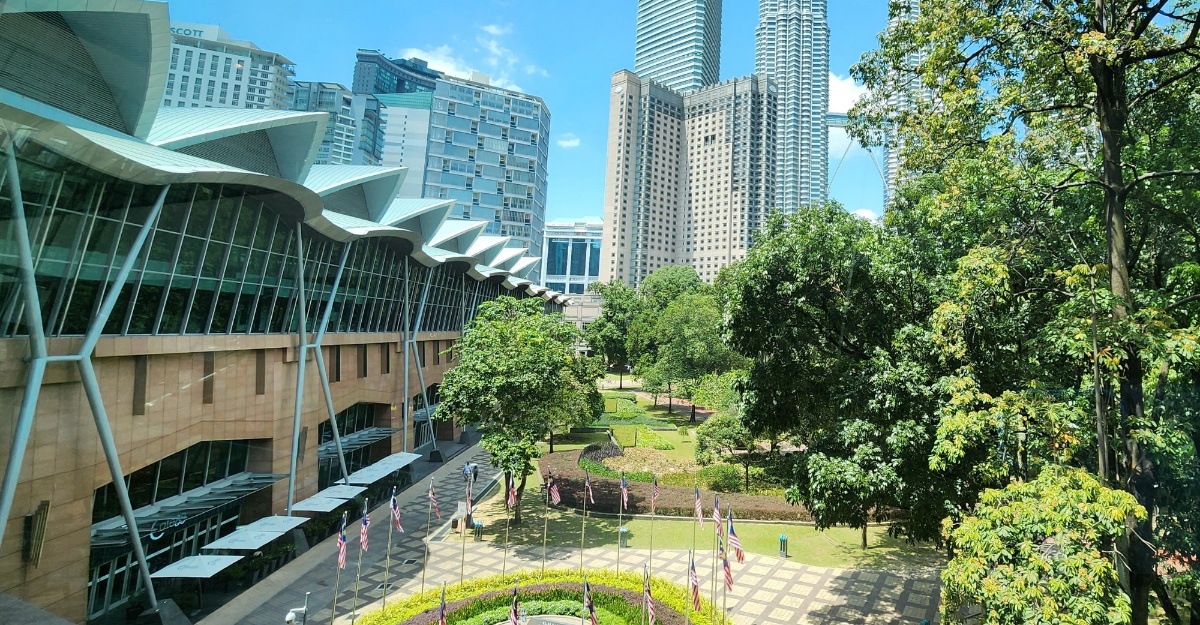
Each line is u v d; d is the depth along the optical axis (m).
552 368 34.22
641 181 168.75
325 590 24.36
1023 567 10.25
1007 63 14.99
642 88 170.75
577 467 42.97
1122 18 12.02
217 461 26.97
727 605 23.05
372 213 42.78
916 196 21.31
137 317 20.30
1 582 13.17
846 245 19.22
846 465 17.31
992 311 15.11
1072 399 13.82
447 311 57.72
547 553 29.12
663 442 53.38
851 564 27.52
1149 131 14.68
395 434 44.50
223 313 25.23
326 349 35.28
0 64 10.79
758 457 41.62
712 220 166.62
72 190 13.28
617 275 165.75
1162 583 10.51
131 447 20.34
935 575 26.08
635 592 22.97
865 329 20.22
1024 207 15.62
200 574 21.17
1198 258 13.54
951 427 13.09
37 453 14.39
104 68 14.11
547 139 105.81
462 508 33.41
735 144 161.62
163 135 22.47
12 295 9.69
